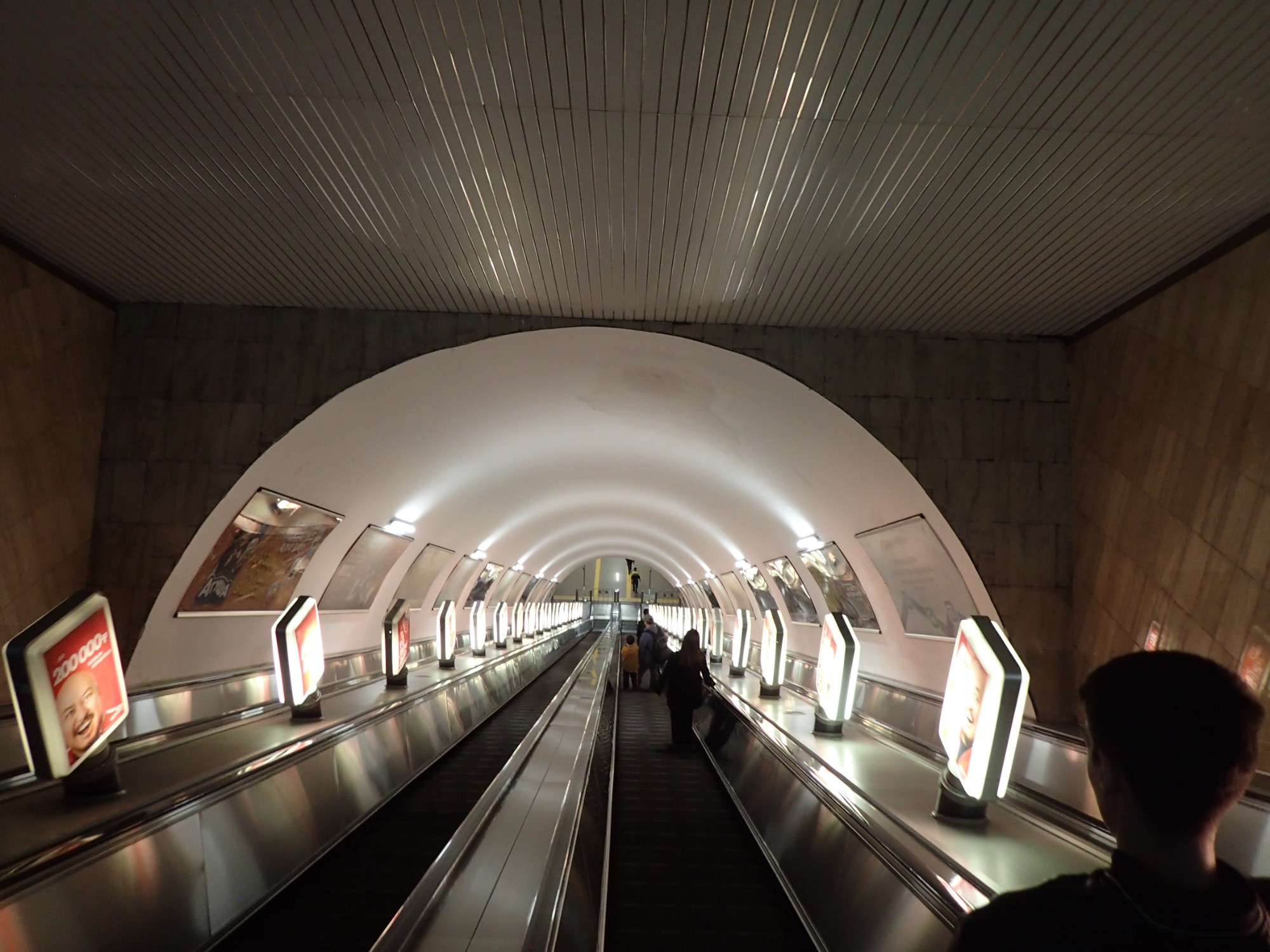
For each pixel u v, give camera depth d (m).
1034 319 8.60
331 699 11.45
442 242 7.28
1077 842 5.24
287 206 6.72
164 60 4.91
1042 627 8.85
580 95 5.09
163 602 9.13
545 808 5.30
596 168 5.95
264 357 9.12
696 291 8.12
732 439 11.80
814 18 4.35
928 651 11.51
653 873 6.74
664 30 4.48
